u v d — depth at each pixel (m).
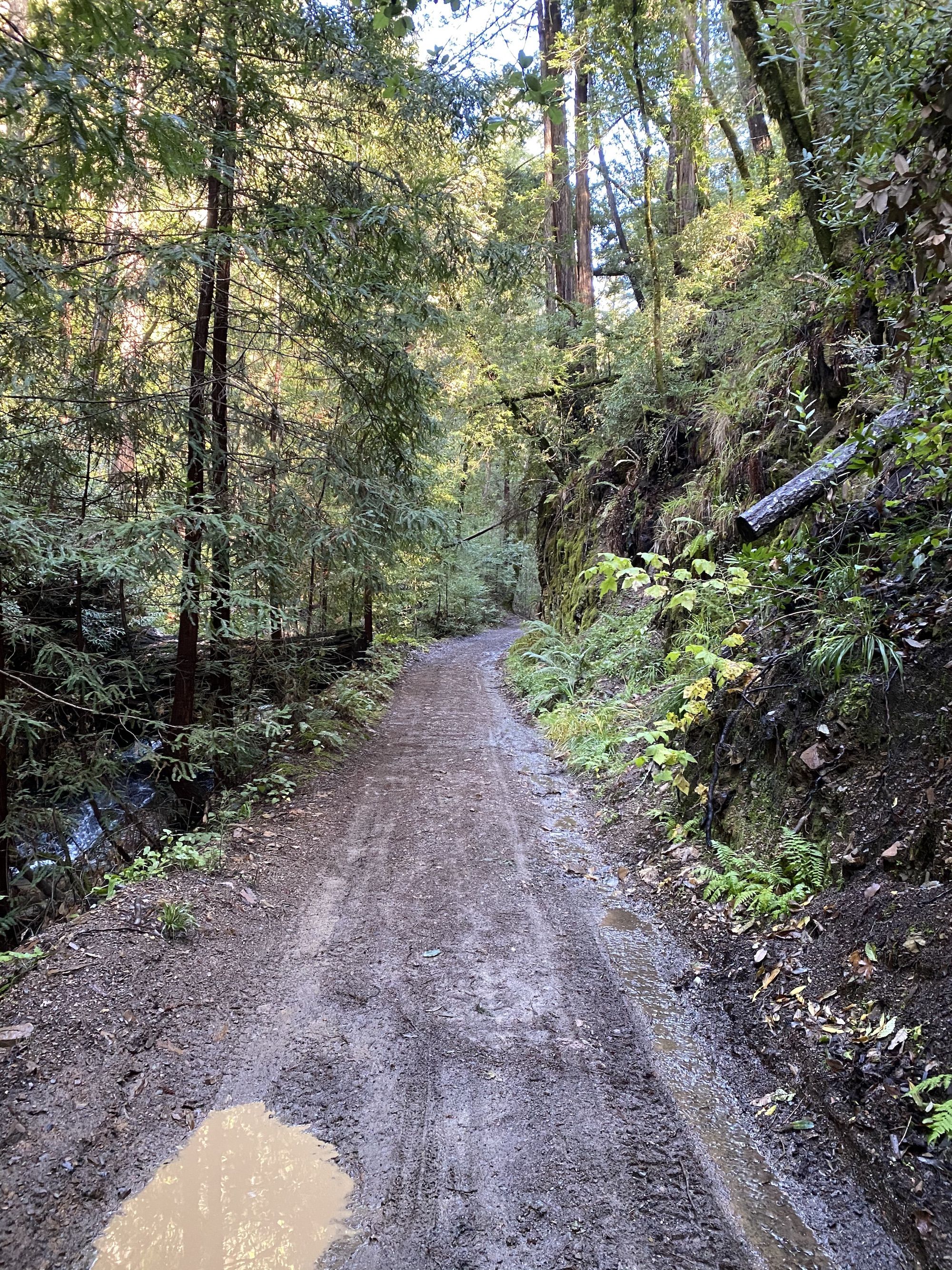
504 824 5.64
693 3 8.85
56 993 2.97
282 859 4.81
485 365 14.07
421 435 6.81
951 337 2.65
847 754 3.46
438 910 4.16
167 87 4.76
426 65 4.81
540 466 16.52
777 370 6.93
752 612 5.06
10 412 4.92
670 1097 2.61
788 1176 2.21
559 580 14.03
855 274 3.69
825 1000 2.73
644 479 10.46
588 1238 2.02
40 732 5.18
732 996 3.12
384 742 8.41
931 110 2.11
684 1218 2.09
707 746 4.74
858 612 3.63
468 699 11.52
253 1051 2.85
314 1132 2.43
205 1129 2.44
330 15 5.27
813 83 4.17
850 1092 2.34
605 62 9.03
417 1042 2.93
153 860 4.58
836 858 3.22
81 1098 2.48
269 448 6.12
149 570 4.70
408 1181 2.22
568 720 8.26
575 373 14.36
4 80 2.33
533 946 3.75
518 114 6.27
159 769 5.38
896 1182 2.02
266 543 5.55
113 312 5.17
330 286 5.44
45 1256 1.91
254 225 5.22
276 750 7.24
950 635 3.22
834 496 4.31
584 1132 2.44
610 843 5.19
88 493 5.44
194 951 3.52
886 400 4.14
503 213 13.66
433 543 8.05
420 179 6.45
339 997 3.26
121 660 5.50
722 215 9.38
